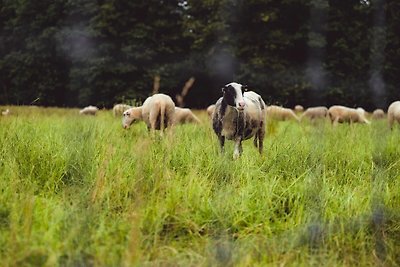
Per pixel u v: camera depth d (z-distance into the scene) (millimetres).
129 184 5551
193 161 6691
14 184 5094
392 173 7023
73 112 20078
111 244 4238
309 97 33969
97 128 9164
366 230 5016
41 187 5754
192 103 36781
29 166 6117
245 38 34969
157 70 34281
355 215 5246
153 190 5223
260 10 35125
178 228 4902
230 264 4164
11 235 4008
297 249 4566
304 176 6449
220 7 35094
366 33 35875
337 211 5371
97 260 3941
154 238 4531
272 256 4406
